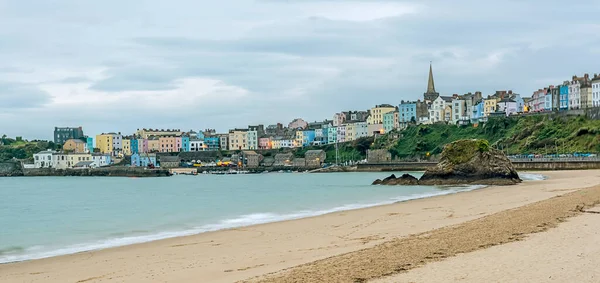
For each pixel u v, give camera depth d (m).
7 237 37.81
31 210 64.25
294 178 160.25
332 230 34.84
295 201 65.50
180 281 20.80
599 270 17.41
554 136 167.25
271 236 33.31
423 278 17.72
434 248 23.45
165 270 23.30
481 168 86.31
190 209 58.72
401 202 55.72
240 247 29.30
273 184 122.81
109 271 23.72
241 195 84.00
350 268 20.02
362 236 31.30
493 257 20.47
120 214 55.28
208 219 46.75
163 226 42.44
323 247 27.92
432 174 90.75
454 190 73.88
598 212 33.41
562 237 24.20
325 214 46.12
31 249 32.12
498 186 78.44
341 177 151.88
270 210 53.72
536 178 95.81
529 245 22.64
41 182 175.88
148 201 75.88
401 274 18.50
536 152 163.88
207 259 25.72
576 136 158.25
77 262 26.44
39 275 23.38
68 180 193.12
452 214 41.09
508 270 18.06
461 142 90.69
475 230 28.66
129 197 87.31
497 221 32.09
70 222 48.25
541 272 17.52
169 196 87.62
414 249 23.53
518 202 48.25
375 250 24.06
